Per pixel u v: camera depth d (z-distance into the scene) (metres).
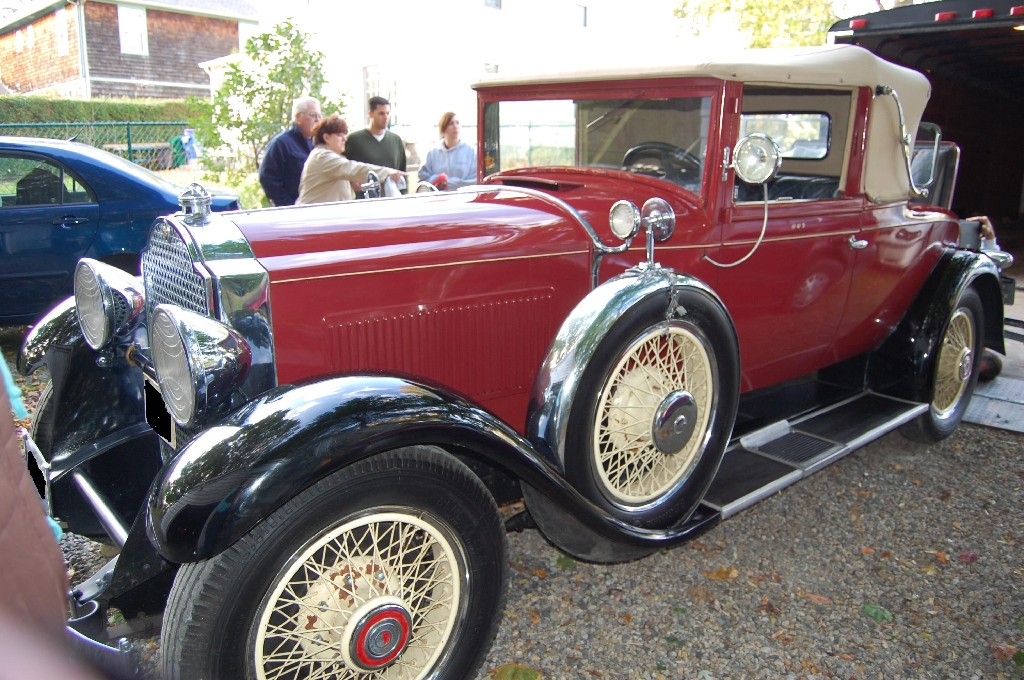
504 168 3.43
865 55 2.99
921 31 6.03
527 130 3.27
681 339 2.47
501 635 2.46
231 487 1.63
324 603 1.78
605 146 3.01
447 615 1.98
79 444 2.60
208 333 1.92
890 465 3.72
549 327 2.60
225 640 1.64
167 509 1.64
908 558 2.90
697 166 2.70
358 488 1.75
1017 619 2.54
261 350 2.05
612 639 2.45
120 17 20.09
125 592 1.91
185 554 1.60
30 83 23.44
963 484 3.52
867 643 2.42
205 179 8.66
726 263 2.79
